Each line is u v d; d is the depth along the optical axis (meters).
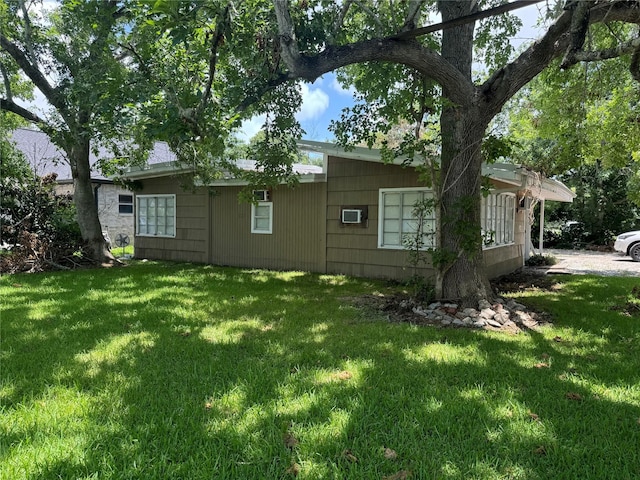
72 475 2.05
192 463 2.17
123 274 9.11
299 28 5.38
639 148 8.73
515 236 11.26
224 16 4.53
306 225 9.66
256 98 5.13
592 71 8.00
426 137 5.88
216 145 5.74
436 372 3.45
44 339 4.29
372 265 8.75
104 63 6.34
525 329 4.95
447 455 2.26
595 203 18.73
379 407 2.81
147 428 2.50
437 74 5.36
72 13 6.32
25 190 10.45
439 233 5.87
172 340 4.29
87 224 10.70
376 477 2.06
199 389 3.08
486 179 5.88
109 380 3.24
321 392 3.03
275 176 8.16
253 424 2.56
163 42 5.79
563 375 3.43
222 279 8.49
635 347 4.25
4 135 11.28
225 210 10.98
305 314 5.52
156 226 12.60
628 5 4.34
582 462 2.22
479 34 7.52
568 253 16.88
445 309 5.56
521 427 2.56
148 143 9.05
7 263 9.38
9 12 8.84
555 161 9.16
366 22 6.63
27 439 2.35
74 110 8.51
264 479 2.05
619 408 2.83
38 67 8.96
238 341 4.28
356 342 4.28
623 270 11.18
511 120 13.86
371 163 8.66
